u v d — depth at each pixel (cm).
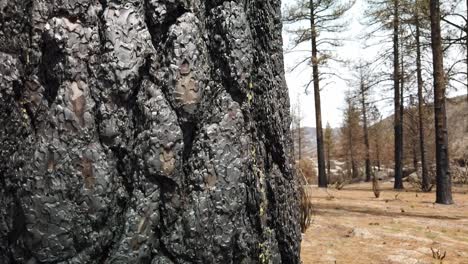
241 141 216
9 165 189
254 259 223
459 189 2095
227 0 218
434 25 1266
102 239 192
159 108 196
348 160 4403
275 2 248
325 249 629
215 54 217
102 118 191
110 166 193
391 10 1695
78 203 186
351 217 962
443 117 1296
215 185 204
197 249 201
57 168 184
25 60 191
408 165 3866
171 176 197
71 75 188
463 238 720
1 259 194
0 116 187
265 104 237
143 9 203
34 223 184
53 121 187
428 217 981
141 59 197
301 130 4988
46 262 186
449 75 1399
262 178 231
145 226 195
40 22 190
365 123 3831
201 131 208
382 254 601
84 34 191
